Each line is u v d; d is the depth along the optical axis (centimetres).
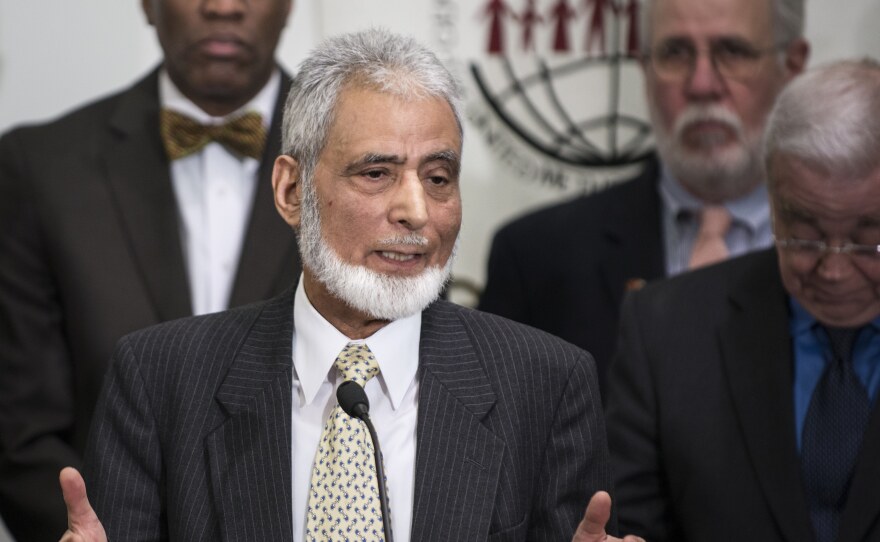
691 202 880
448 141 491
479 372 519
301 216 512
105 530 503
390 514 492
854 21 1000
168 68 797
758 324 644
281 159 522
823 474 612
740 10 857
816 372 632
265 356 518
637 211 889
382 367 509
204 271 790
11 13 956
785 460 615
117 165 786
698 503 628
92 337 752
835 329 623
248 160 795
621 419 657
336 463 489
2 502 755
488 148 1002
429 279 496
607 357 861
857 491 597
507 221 1003
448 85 496
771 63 870
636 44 1010
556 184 1010
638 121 1012
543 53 1005
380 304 491
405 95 488
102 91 970
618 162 1012
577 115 1010
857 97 581
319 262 500
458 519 488
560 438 522
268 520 488
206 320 539
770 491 614
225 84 784
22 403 763
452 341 527
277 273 761
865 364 624
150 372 521
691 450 633
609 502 459
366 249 490
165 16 778
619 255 879
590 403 529
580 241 886
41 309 772
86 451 528
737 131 861
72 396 769
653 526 643
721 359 646
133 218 772
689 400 642
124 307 755
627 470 646
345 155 489
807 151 579
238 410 506
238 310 545
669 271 877
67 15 963
